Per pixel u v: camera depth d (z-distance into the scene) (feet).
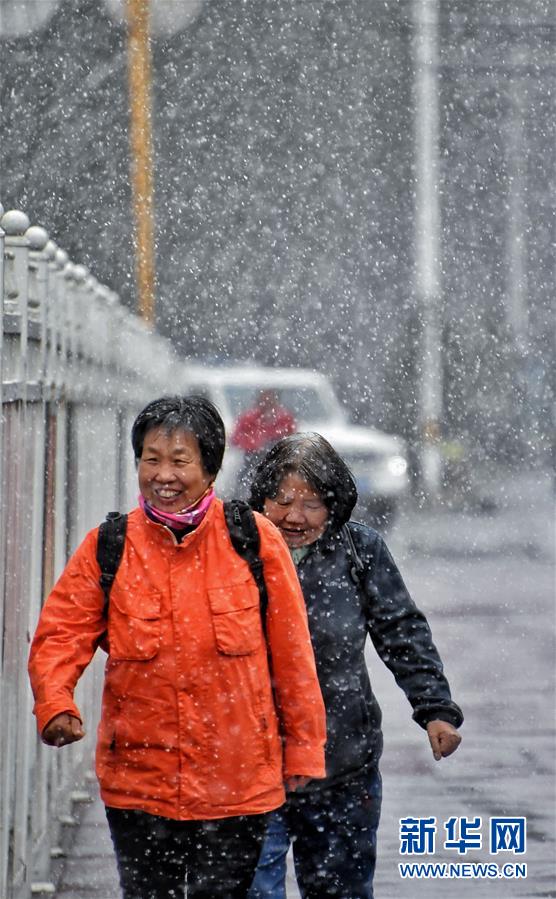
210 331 263.29
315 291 275.39
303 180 277.85
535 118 345.51
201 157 263.49
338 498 40.57
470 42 335.26
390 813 61.26
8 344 45.29
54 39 208.95
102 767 36.35
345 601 40.57
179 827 36.06
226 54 262.47
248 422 152.66
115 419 83.05
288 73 278.26
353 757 40.24
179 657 35.60
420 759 70.08
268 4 271.49
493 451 269.64
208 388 170.71
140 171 207.41
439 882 53.36
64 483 58.18
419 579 137.90
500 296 332.80
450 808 61.93
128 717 35.83
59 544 56.95
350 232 281.13
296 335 270.67
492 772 67.56
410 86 288.51
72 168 212.02
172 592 35.73
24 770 46.96
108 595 35.99
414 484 236.43
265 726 36.14
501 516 216.74
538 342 329.93
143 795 35.83
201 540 36.14
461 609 117.19
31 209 206.69
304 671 36.76
